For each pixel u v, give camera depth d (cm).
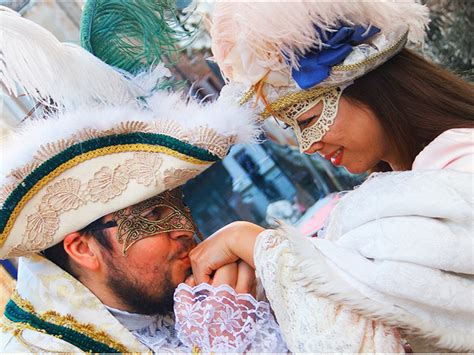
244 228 107
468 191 94
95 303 107
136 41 111
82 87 103
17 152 102
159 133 104
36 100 105
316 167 249
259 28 103
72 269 109
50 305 106
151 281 108
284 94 113
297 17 102
